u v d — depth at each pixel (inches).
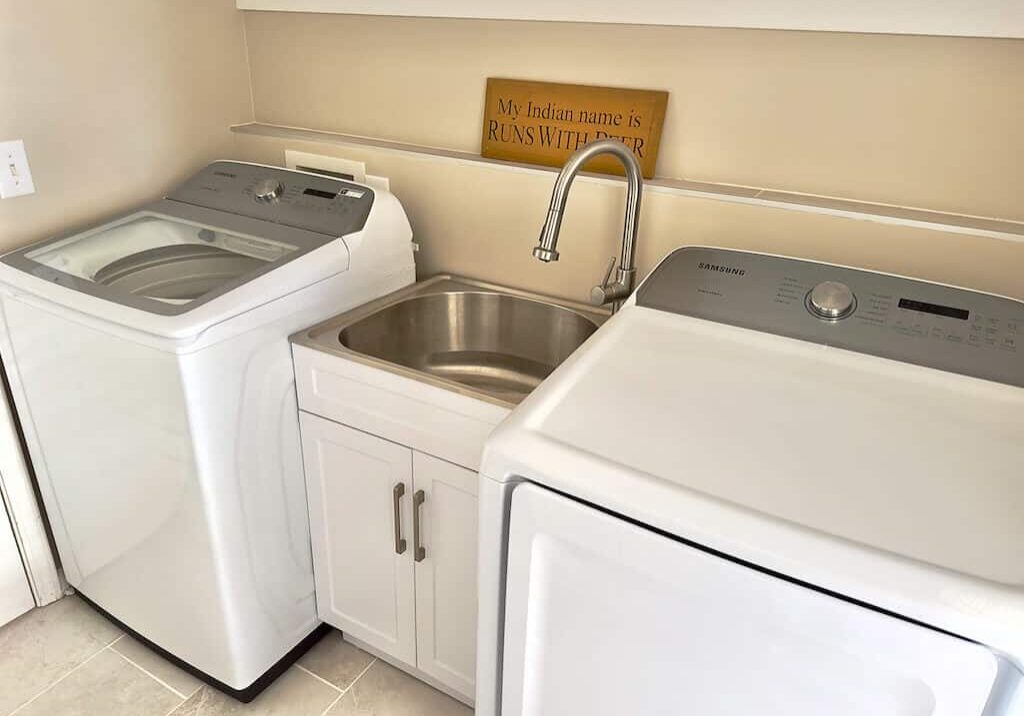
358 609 70.4
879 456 39.4
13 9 64.2
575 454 38.4
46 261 64.0
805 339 50.6
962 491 36.8
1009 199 53.6
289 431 64.9
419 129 76.2
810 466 38.4
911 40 53.0
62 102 69.2
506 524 41.9
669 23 59.6
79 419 64.0
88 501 69.0
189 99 80.0
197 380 54.7
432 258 77.1
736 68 59.5
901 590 31.0
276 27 81.3
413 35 72.9
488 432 54.3
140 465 61.6
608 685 41.3
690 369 47.5
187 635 68.7
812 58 56.5
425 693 71.4
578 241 68.0
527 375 73.5
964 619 30.0
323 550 69.9
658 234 64.1
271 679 71.8
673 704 39.4
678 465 38.1
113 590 73.1
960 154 54.1
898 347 48.6
